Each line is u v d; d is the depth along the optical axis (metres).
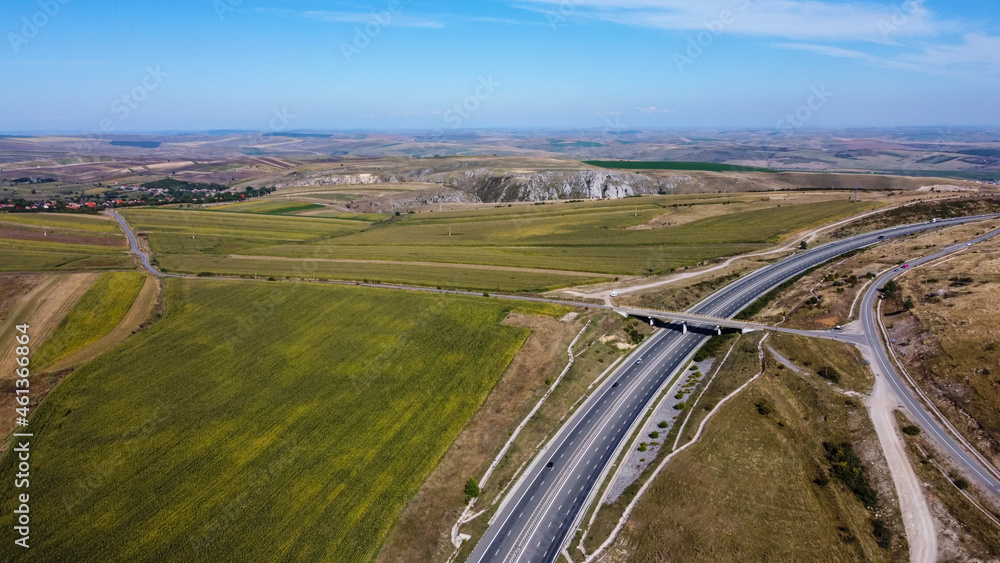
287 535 67.19
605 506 73.81
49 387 97.88
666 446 84.19
